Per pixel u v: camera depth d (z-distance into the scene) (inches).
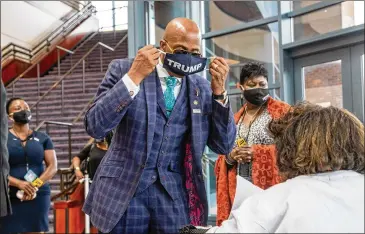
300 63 210.5
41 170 155.8
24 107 156.8
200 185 70.4
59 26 525.0
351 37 191.0
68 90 425.7
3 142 88.5
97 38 543.8
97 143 178.2
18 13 465.4
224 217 102.3
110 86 69.2
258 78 105.3
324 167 45.7
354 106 191.6
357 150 45.8
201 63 67.3
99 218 67.2
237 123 108.7
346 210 42.0
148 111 67.2
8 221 145.9
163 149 68.4
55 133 357.1
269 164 97.5
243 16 229.1
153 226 67.7
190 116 70.1
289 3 213.2
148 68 63.5
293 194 43.3
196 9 233.8
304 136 46.6
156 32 209.0
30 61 482.3
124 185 67.1
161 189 68.4
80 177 184.7
